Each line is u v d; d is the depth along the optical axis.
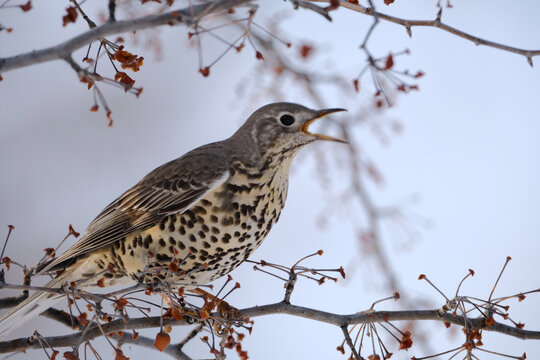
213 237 11.91
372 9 8.91
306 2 8.37
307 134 12.72
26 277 11.64
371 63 9.50
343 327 10.52
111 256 12.30
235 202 12.06
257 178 12.35
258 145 12.57
